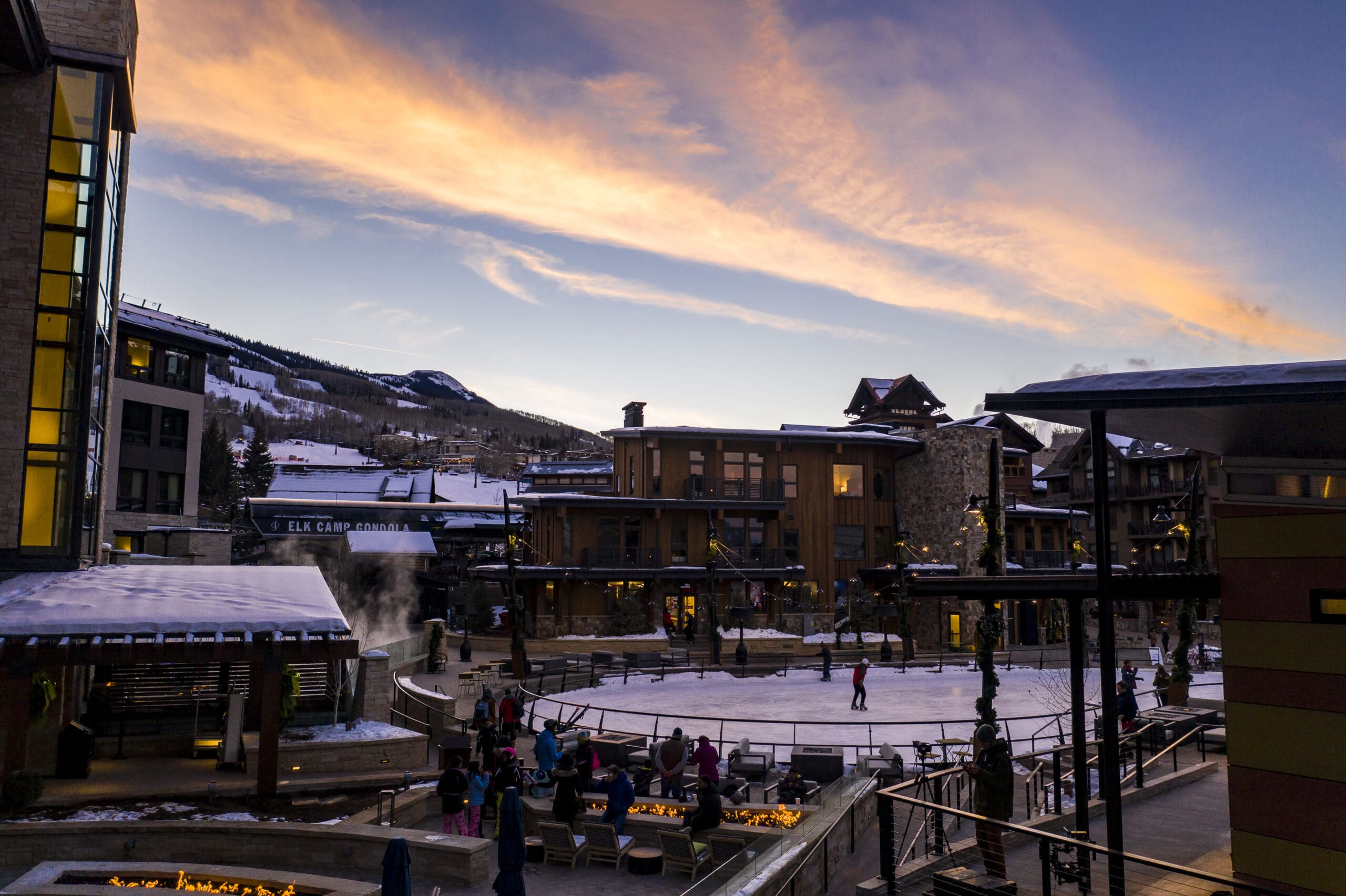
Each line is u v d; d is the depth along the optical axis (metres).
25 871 12.91
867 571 52.56
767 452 53.62
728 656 43.50
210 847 13.53
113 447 45.09
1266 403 7.97
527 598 47.59
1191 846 12.46
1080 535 60.25
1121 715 21.11
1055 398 9.39
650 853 14.07
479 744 19.23
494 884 11.33
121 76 20.95
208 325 53.00
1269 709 10.10
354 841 13.41
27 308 19.44
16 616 15.48
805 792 17.17
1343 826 9.36
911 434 58.94
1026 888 10.41
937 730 26.27
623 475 53.38
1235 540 10.59
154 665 20.81
